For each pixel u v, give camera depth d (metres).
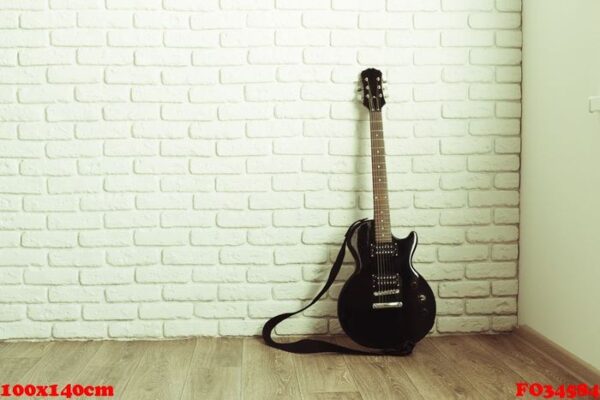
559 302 2.56
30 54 2.79
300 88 2.85
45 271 2.84
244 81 2.84
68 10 2.79
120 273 2.85
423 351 2.71
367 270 2.67
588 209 2.33
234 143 2.85
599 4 2.23
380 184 2.71
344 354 2.68
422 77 2.88
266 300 2.89
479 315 2.92
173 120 2.84
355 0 2.85
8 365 2.52
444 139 2.90
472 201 2.91
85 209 2.84
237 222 2.87
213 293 2.88
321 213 2.88
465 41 2.89
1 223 2.82
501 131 2.90
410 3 2.87
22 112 2.80
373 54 2.86
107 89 2.82
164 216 2.85
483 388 2.29
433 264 2.91
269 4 2.83
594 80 2.28
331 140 2.87
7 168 2.81
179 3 2.81
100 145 2.83
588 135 2.32
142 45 2.81
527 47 2.84
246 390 2.26
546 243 2.67
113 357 2.62
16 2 2.78
